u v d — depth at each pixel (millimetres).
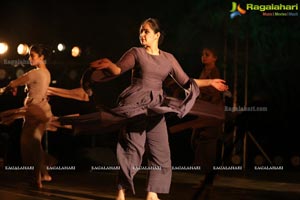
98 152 10164
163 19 12734
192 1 12336
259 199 6535
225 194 6926
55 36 13383
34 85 7246
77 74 11008
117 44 13023
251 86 11883
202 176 8812
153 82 5797
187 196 6742
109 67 5543
